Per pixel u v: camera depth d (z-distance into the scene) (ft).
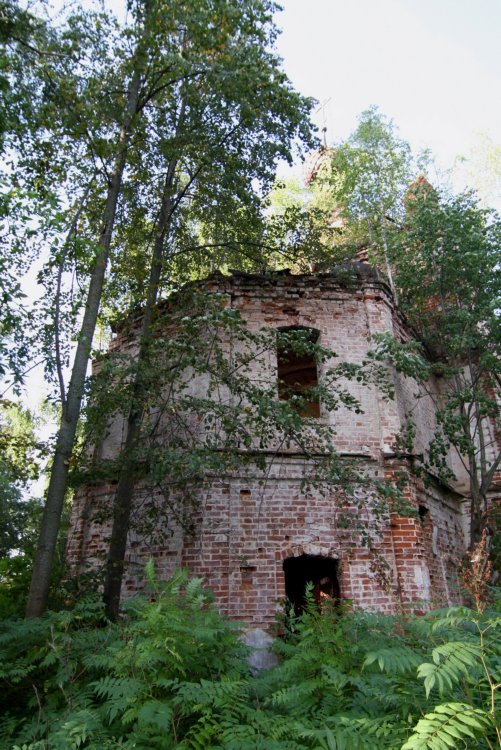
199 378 36.14
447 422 37.88
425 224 41.60
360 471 31.71
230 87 31.48
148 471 31.42
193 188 41.24
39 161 30.35
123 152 32.09
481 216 41.75
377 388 36.50
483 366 39.88
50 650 18.08
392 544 32.09
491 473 38.22
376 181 55.67
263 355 36.42
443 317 41.47
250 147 37.14
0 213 21.12
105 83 32.07
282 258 50.29
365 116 57.98
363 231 56.29
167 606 17.03
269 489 32.71
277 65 33.96
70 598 27.58
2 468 42.65
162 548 32.42
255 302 38.22
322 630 17.85
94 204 34.19
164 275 39.78
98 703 16.81
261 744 11.84
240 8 31.65
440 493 40.88
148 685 13.96
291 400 30.04
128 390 30.07
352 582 31.04
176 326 36.83
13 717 16.90
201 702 12.90
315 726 13.43
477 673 11.99
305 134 35.73
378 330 38.27
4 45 28.14
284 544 31.58
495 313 38.27
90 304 29.40
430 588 32.32
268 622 29.48
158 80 32.45
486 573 13.96
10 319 23.99
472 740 10.83
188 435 34.19
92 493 38.09
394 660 11.47
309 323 38.04
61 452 26.58
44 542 24.77
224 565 30.35
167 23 31.01
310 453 32.99
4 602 30.50
